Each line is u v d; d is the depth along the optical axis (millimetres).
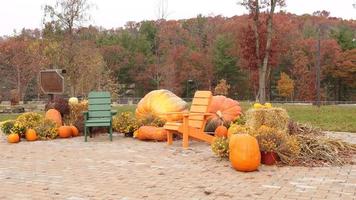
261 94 26125
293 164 7762
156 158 8664
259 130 8109
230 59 65562
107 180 6707
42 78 16297
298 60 64938
